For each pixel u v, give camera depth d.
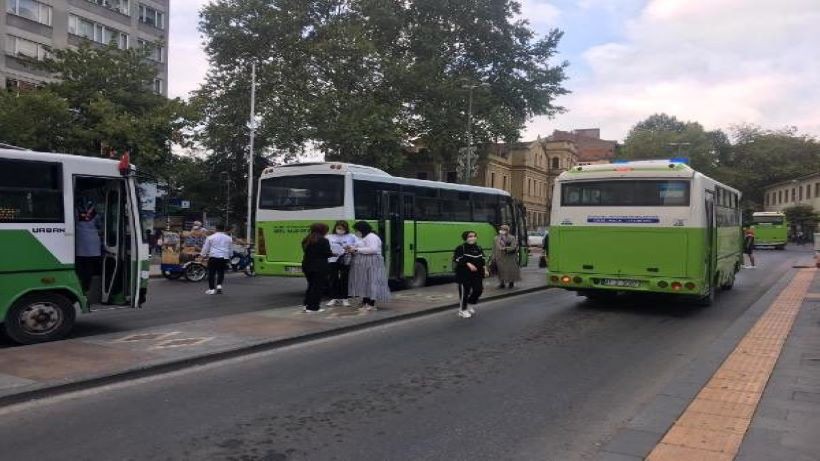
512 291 16.16
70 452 4.98
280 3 36.44
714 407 6.11
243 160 44.75
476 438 5.37
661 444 5.11
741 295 16.30
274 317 11.29
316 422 5.77
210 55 37.59
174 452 5.00
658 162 13.11
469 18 38.97
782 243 51.62
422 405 6.32
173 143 28.39
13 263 8.84
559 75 40.50
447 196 18.25
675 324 11.45
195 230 19.83
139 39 54.97
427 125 38.16
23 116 24.03
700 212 12.27
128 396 6.57
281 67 35.84
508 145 40.91
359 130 33.25
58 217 9.26
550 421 5.83
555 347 9.27
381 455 4.98
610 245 12.95
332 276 13.15
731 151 86.44
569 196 13.41
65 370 7.23
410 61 36.84
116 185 10.15
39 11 46.44
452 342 9.60
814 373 7.48
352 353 8.77
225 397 6.56
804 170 79.31
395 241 16.14
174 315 12.13
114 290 10.17
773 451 4.95
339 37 34.84
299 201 15.48
